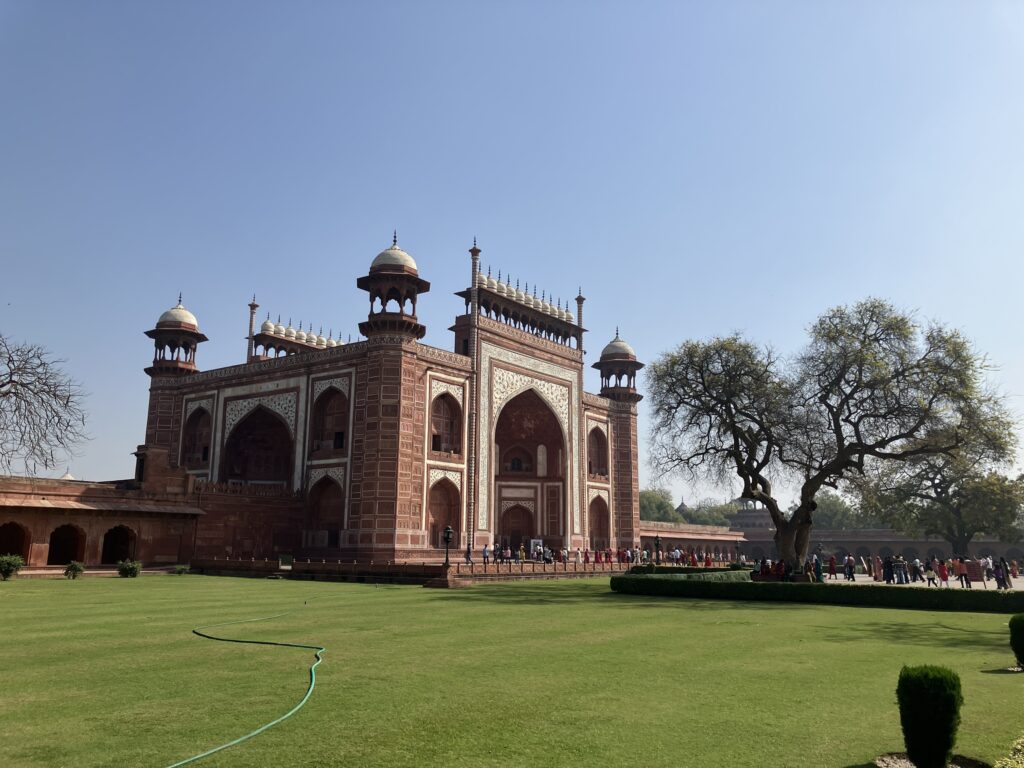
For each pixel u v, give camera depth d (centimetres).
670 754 268
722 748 276
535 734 290
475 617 689
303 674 396
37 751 262
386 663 432
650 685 382
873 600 931
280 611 722
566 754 266
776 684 390
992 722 321
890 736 295
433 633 567
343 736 283
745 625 673
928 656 496
